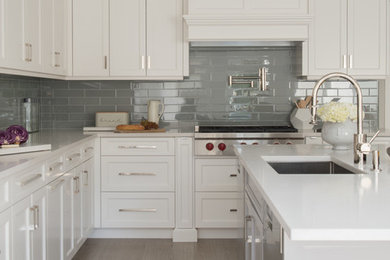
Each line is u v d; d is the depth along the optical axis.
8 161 2.38
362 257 1.36
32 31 3.29
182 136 4.10
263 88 4.67
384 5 4.38
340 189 1.65
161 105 4.68
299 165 2.62
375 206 1.40
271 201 1.48
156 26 4.34
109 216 4.16
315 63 4.39
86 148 3.79
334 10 4.38
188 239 4.16
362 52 4.39
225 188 4.12
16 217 2.25
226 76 4.70
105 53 4.35
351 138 2.82
